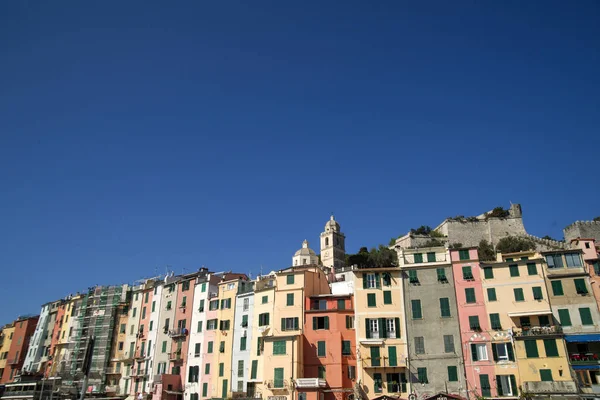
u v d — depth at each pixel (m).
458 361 65.25
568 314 63.06
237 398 72.69
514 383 61.88
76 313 114.38
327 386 69.50
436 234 151.25
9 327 134.00
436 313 68.81
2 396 94.25
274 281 82.94
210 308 88.44
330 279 96.88
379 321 70.56
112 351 103.50
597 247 73.69
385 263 137.00
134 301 106.19
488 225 144.25
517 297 65.88
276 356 72.44
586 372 59.94
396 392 66.12
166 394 83.44
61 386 97.88
